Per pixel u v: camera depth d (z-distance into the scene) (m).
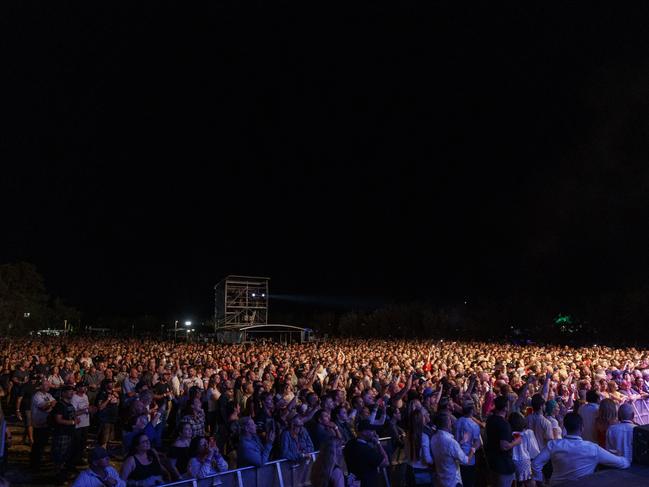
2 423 8.61
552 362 19.80
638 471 3.76
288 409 9.93
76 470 11.49
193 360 23.03
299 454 8.47
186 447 8.26
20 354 21.94
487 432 7.04
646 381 15.49
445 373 15.95
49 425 10.66
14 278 76.00
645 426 4.04
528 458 8.21
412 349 31.66
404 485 9.37
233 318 66.81
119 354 24.67
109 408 12.84
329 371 18.72
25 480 10.75
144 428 9.05
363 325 85.00
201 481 7.12
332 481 6.46
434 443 6.95
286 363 19.39
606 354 25.62
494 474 6.88
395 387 12.63
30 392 13.74
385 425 9.84
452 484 6.73
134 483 7.01
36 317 77.31
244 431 8.16
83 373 18.23
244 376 14.44
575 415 5.40
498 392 12.30
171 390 15.00
